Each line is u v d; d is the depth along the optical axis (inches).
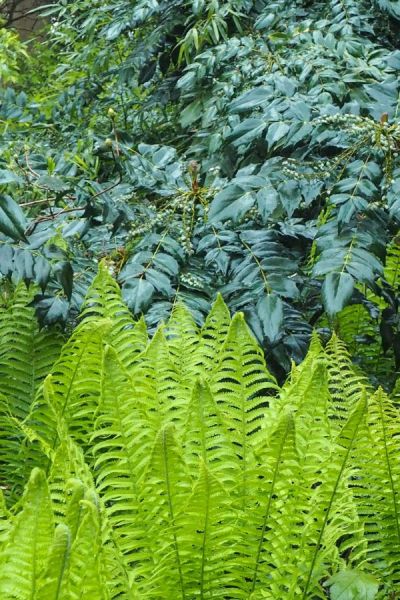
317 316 137.3
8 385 108.5
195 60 185.3
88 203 122.7
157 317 119.8
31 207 137.1
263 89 141.7
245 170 136.9
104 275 104.7
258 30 192.1
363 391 77.7
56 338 111.3
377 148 124.2
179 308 105.2
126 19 205.2
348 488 85.3
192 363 96.9
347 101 148.3
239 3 185.2
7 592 60.7
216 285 130.0
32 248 110.7
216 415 82.4
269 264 124.3
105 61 221.5
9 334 111.6
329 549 81.4
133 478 80.6
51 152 163.3
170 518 76.4
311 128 131.4
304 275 139.9
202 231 133.8
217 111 168.4
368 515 92.4
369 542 93.0
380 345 140.5
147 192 139.0
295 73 157.9
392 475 84.4
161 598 80.7
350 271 116.0
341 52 158.6
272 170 130.0
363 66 154.2
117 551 77.2
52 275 116.5
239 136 134.5
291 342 121.7
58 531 57.5
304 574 81.6
